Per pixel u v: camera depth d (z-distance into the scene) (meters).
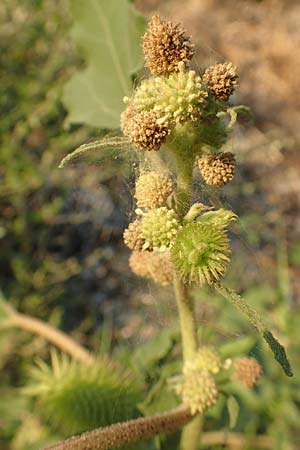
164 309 0.19
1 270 0.37
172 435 0.18
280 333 0.25
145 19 0.18
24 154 0.37
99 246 0.41
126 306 0.38
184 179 0.13
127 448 0.17
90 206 0.41
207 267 0.12
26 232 0.38
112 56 0.19
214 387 0.15
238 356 0.19
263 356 0.23
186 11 0.58
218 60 0.15
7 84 0.38
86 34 0.19
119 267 0.40
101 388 0.19
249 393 0.23
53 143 0.38
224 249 0.12
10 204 0.38
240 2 0.58
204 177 0.13
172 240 0.13
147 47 0.13
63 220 0.39
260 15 0.58
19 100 0.38
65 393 0.19
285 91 0.52
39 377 0.21
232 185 0.42
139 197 0.13
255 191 0.44
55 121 0.38
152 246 0.13
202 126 0.13
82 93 0.20
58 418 0.19
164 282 0.15
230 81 0.13
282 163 0.47
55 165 0.38
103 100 0.19
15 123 0.38
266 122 0.50
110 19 0.18
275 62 0.54
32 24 0.40
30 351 0.33
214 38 0.56
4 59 0.39
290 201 0.44
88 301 0.39
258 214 0.42
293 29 0.56
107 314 0.38
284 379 0.23
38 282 0.37
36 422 0.28
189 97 0.13
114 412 0.19
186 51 0.13
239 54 0.55
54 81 0.39
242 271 0.34
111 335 0.37
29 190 0.38
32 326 0.24
